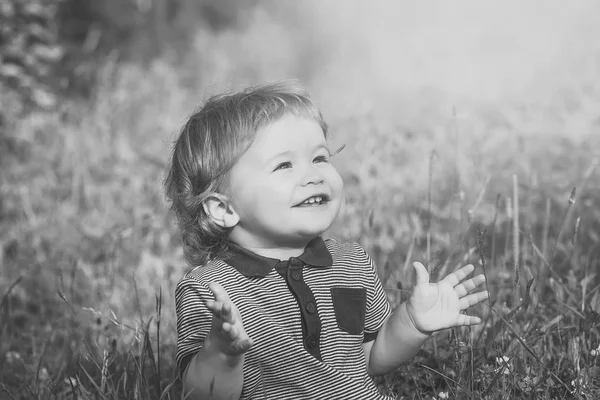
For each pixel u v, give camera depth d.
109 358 3.43
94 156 8.07
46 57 11.10
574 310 3.34
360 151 7.29
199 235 2.97
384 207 5.78
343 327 2.80
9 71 10.30
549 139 7.03
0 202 6.95
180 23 17.58
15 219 6.75
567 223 4.92
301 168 2.78
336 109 9.76
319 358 2.73
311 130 2.83
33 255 5.70
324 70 14.77
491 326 3.37
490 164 6.39
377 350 2.96
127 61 15.01
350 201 5.90
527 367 3.22
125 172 7.49
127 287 5.04
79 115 10.16
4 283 5.26
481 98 9.57
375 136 7.81
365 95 11.00
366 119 8.77
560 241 4.84
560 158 6.50
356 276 2.94
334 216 2.82
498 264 4.26
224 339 2.49
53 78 11.30
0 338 4.15
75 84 11.95
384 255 4.85
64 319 4.52
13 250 5.90
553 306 3.77
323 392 2.70
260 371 2.71
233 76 14.70
